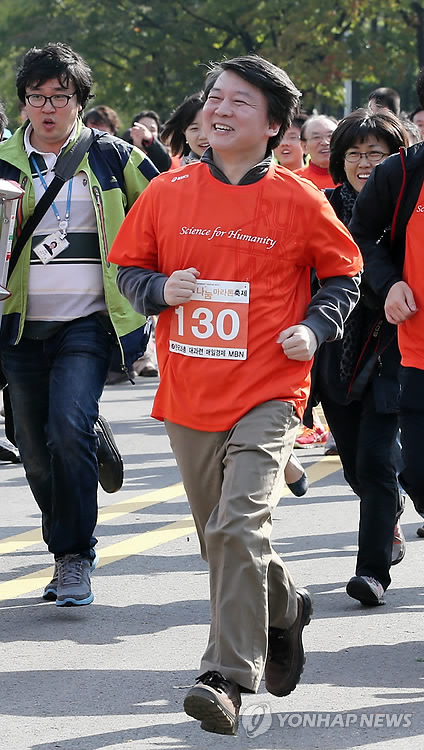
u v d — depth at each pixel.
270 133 8.02
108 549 13.13
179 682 9.16
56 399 10.70
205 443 8.02
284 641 8.37
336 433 11.38
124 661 9.63
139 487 16.45
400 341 9.77
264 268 7.95
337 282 8.20
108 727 8.30
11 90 74.31
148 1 66.31
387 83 63.62
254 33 63.53
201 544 8.45
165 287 7.91
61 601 10.91
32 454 11.34
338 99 61.22
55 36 68.25
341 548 13.04
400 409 9.75
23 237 10.80
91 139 10.98
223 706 7.29
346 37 57.62
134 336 10.83
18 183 10.70
